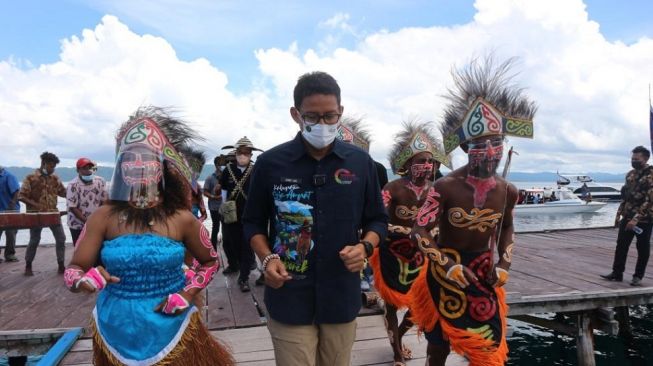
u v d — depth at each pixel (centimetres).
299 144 216
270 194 217
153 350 208
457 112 298
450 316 279
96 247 213
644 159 618
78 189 662
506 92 288
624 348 705
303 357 212
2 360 602
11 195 772
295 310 211
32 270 746
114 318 207
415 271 366
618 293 587
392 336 362
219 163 794
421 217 285
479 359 271
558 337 779
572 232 1216
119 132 233
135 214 215
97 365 213
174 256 215
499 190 280
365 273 549
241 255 598
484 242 286
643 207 611
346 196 213
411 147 383
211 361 229
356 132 607
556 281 654
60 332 442
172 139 246
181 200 232
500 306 284
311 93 202
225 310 517
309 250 211
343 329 219
